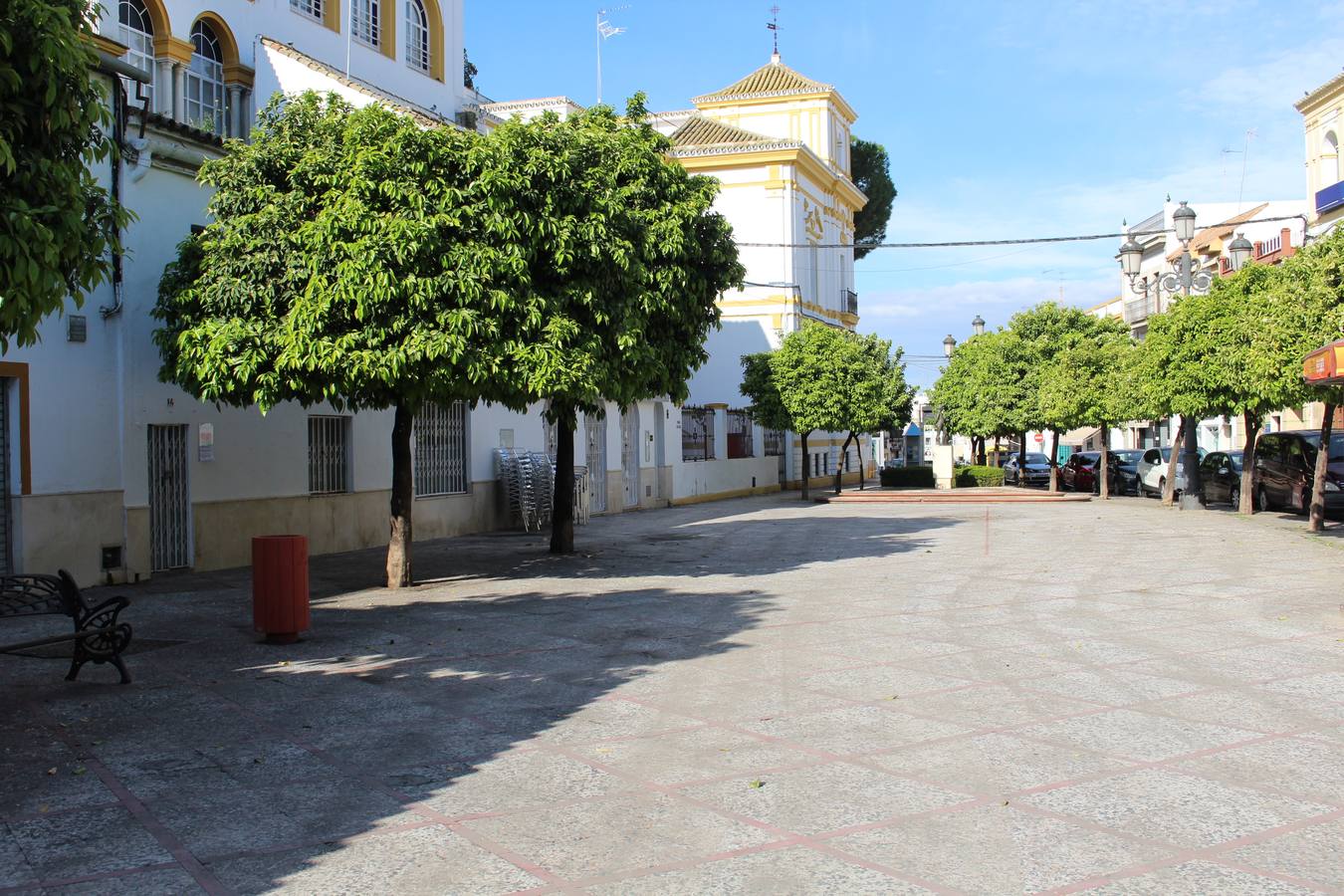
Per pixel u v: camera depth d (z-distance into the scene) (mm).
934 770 5754
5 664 8773
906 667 8312
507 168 11625
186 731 6754
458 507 20672
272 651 9234
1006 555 16344
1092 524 22141
